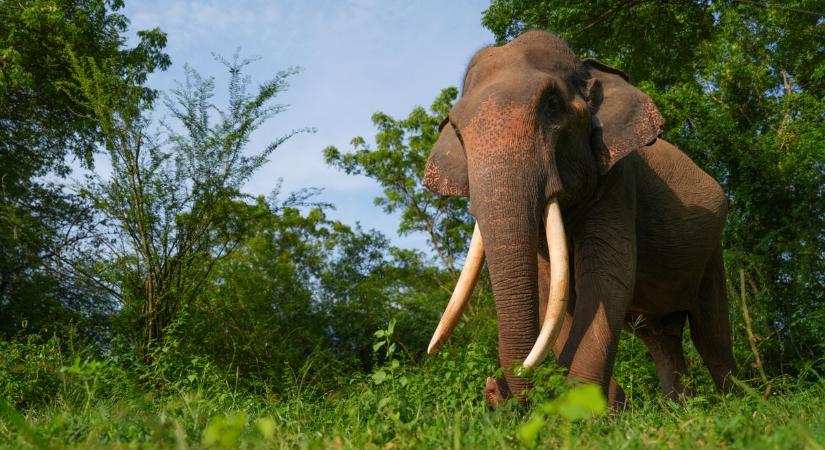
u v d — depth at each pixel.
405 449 3.04
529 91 5.29
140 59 15.99
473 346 7.17
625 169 6.02
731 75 12.78
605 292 5.53
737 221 10.68
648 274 6.67
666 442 2.81
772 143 11.25
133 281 10.80
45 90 14.92
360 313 18.20
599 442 2.95
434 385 4.98
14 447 2.99
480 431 3.28
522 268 4.86
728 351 7.50
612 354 5.41
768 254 10.23
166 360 8.09
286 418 4.44
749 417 3.18
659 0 14.57
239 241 12.03
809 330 9.33
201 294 11.94
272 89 11.23
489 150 5.15
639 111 5.69
